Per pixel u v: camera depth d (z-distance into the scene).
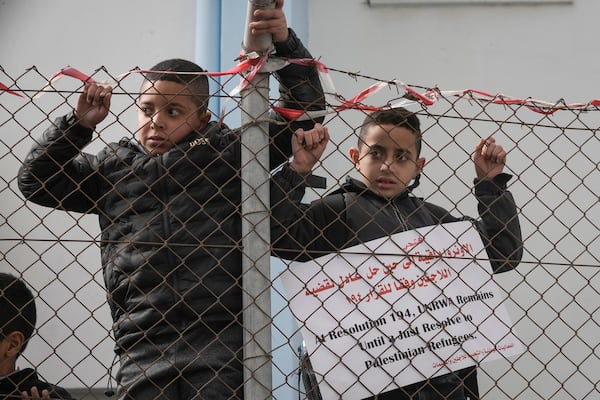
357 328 4.34
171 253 4.39
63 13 7.64
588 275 7.03
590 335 6.93
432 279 4.48
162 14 7.63
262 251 4.24
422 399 4.54
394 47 7.56
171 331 4.33
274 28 4.37
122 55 7.54
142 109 4.64
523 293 6.98
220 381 4.26
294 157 4.47
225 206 4.48
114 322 4.47
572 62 7.57
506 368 6.81
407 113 4.66
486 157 4.90
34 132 7.27
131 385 4.28
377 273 4.43
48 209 7.14
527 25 7.64
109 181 4.60
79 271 7.03
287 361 6.40
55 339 6.87
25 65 7.49
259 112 4.34
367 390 4.28
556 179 7.24
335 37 7.56
